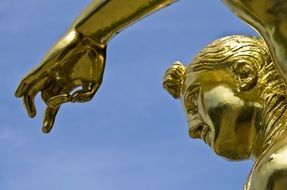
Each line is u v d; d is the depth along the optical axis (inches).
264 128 84.6
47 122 85.0
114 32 84.6
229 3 77.9
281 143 78.0
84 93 85.0
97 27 84.2
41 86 84.6
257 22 77.2
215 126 86.1
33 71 84.2
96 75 85.2
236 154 86.1
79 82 85.0
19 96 84.7
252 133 85.4
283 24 76.4
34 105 84.7
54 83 84.9
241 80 86.0
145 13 83.7
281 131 83.0
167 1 83.1
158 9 83.7
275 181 76.5
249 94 85.4
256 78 85.7
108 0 83.4
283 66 76.9
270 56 83.7
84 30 84.4
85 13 84.3
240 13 77.8
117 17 83.8
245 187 79.8
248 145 85.7
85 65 84.9
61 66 84.4
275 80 85.4
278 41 76.6
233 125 85.6
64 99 84.6
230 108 85.7
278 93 84.7
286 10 76.3
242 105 85.4
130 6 83.3
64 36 84.7
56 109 85.0
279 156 76.9
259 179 77.2
